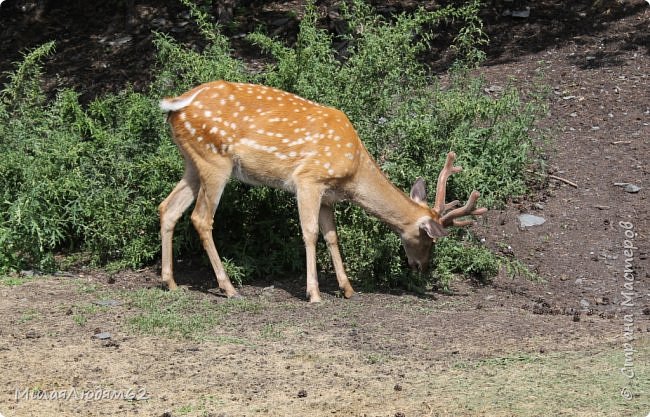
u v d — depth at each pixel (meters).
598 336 10.53
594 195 14.91
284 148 11.41
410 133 13.20
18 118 14.18
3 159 12.92
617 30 20.22
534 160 15.52
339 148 11.41
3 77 19.84
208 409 8.28
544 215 14.44
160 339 9.97
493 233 14.04
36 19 22.38
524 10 21.16
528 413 8.27
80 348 9.64
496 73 18.83
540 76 17.64
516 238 13.92
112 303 11.10
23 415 8.11
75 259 13.05
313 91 13.14
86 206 12.86
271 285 12.37
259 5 22.06
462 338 10.30
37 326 10.23
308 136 11.41
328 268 12.96
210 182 11.59
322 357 9.55
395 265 12.45
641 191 14.91
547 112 16.09
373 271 12.48
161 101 11.53
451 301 11.95
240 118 11.44
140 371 9.11
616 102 17.47
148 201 12.84
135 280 12.34
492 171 14.23
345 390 8.73
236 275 12.08
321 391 8.70
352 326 10.57
